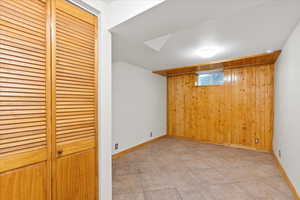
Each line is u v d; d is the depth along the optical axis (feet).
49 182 3.56
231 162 9.51
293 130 6.33
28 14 3.22
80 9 4.19
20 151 3.12
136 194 6.26
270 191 6.43
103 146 4.67
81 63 4.19
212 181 7.27
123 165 9.12
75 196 4.07
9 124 2.96
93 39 4.50
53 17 3.61
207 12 4.03
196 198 6.01
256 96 11.89
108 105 4.83
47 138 3.51
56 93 3.66
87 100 4.35
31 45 3.25
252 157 10.35
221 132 13.38
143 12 4.00
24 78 3.14
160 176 7.77
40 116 3.40
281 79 8.63
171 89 16.28
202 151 11.64
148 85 13.84
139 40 6.23
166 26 4.83
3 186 2.93
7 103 2.92
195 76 14.83
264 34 6.56
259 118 11.76
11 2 2.99
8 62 2.93
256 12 4.85
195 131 14.78
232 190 6.53
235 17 5.17
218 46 7.97
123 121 11.14
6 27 2.92
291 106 6.64
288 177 6.86
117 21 4.61
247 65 11.77
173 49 8.35
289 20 5.41
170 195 6.21
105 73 4.74
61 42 3.75
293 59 6.36
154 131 14.60
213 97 13.80
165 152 11.44
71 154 4.00
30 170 3.28
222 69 13.09
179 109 15.76
